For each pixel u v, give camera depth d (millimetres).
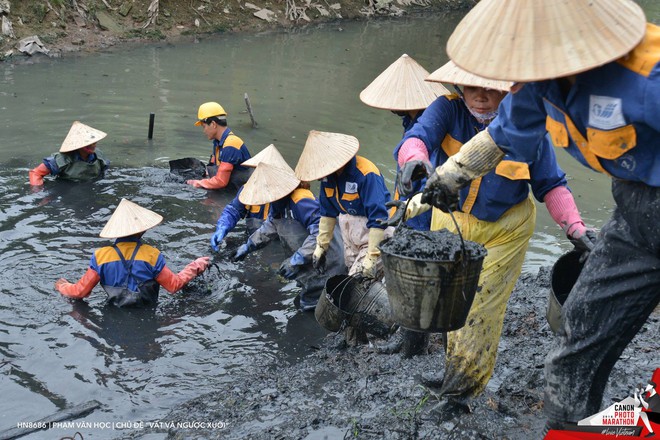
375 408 4047
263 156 6953
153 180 8086
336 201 5344
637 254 2570
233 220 6664
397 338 4902
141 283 5602
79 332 5262
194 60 12938
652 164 2352
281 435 3879
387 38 15945
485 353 3633
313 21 16734
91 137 7883
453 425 3699
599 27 2240
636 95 2234
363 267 4953
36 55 12445
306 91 11531
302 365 4809
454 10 20141
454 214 3562
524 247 3570
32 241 6562
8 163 8266
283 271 5668
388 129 9945
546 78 2242
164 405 4426
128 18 14109
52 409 4395
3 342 5090
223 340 5234
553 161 3484
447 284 2922
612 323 2678
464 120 3623
